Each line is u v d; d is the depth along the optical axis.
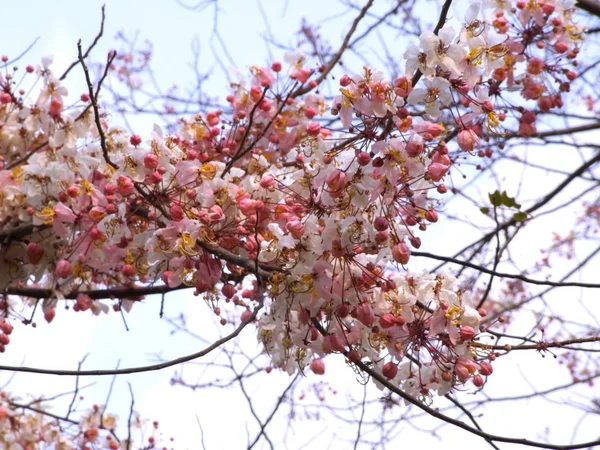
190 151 1.01
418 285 0.93
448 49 0.92
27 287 1.04
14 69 1.04
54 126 1.03
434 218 0.92
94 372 0.88
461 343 0.93
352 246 0.89
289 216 0.93
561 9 1.15
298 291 0.91
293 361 1.02
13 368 0.88
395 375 0.94
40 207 0.93
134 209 0.94
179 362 0.88
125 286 1.06
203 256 0.93
